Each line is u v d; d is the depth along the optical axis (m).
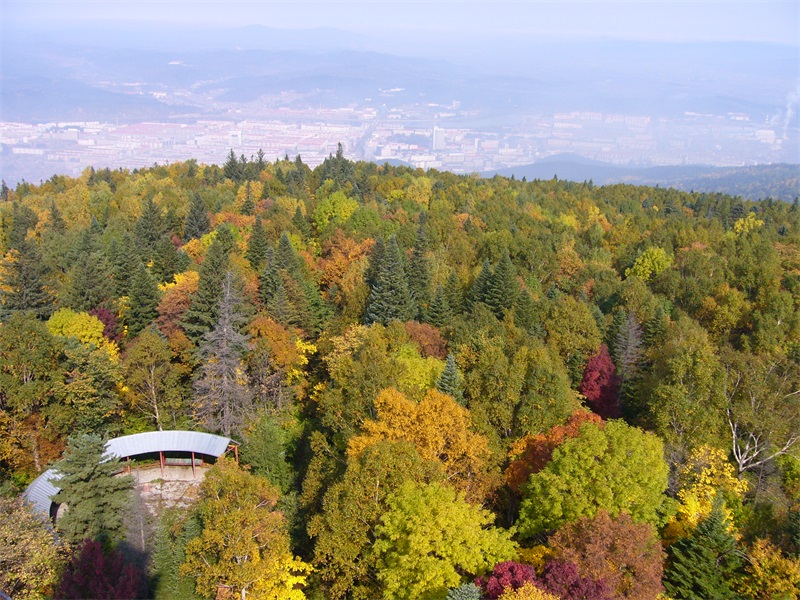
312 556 35.84
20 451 43.06
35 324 46.31
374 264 79.31
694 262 91.56
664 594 28.55
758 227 124.38
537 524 33.44
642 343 65.38
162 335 60.69
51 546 30.95
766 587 28.20
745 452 42.28
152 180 151.38
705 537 29.42
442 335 59.94
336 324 63.03
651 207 157.25
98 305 65.81
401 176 164.00
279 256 81.69
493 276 72.31
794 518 31.30
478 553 28.83
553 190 178.25
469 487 36.50
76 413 45.81
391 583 28.19
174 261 82.81
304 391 58.06
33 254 64.69
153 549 36.81
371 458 32.75
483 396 44.06
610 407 53.41
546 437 38.78
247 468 43.16
